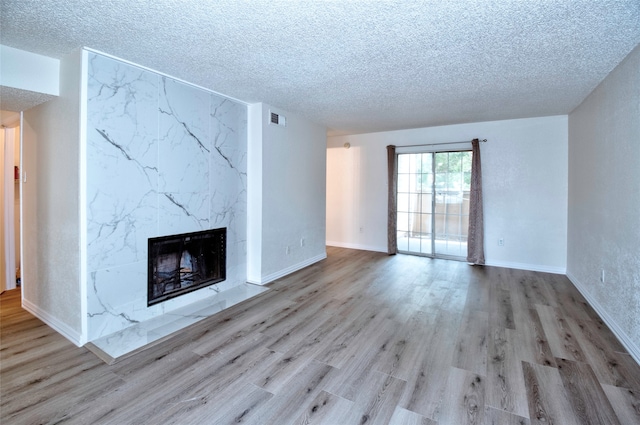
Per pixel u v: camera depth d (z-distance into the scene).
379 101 4.09
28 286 3.27
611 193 2.98
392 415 1.81
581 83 3.35
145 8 1.98
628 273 2.60
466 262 5.55
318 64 2.88
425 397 1.97
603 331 2.88
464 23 2.16
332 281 4.44
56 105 2.77
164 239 3.23
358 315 3.26
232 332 2.87
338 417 1.80
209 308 3.43
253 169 4.25
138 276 3.02
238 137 4.10
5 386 2.06
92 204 2.63
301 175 5.07
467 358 2.43
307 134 5.19
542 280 4.50
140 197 2.99
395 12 2.03
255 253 4.30
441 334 2.83
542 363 2.35
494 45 2.49
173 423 1.75
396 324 3.04
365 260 5.71
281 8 1.98
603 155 3.21
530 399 1.94
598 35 2.31
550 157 4.89
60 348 2.56
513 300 3.69
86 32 2.29
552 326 2.99
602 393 2.00
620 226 2.77
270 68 2.98
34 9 1.98
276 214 4.53
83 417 1.79
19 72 2.54
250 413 1.83
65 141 2.68
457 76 3.17
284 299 3.72
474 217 5.34
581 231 4.00
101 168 2.67
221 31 2.28
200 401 1.94
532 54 2.66
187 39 2.40
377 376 2.20
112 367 2.30
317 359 2.42
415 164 6.08
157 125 3.10
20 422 1.75
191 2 1.92
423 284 4.31
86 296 2.63
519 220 5.13
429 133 5.83
